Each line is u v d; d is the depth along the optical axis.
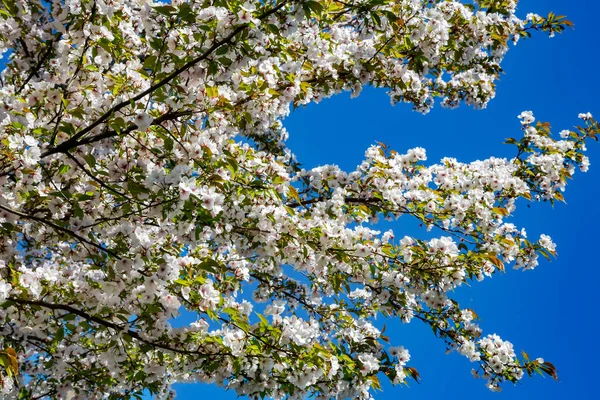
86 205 4.53
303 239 4.83
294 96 4.89
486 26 6.10
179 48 3.73
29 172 3.79
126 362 4.93
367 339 5.95
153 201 3.96
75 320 4.72
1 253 4.43
